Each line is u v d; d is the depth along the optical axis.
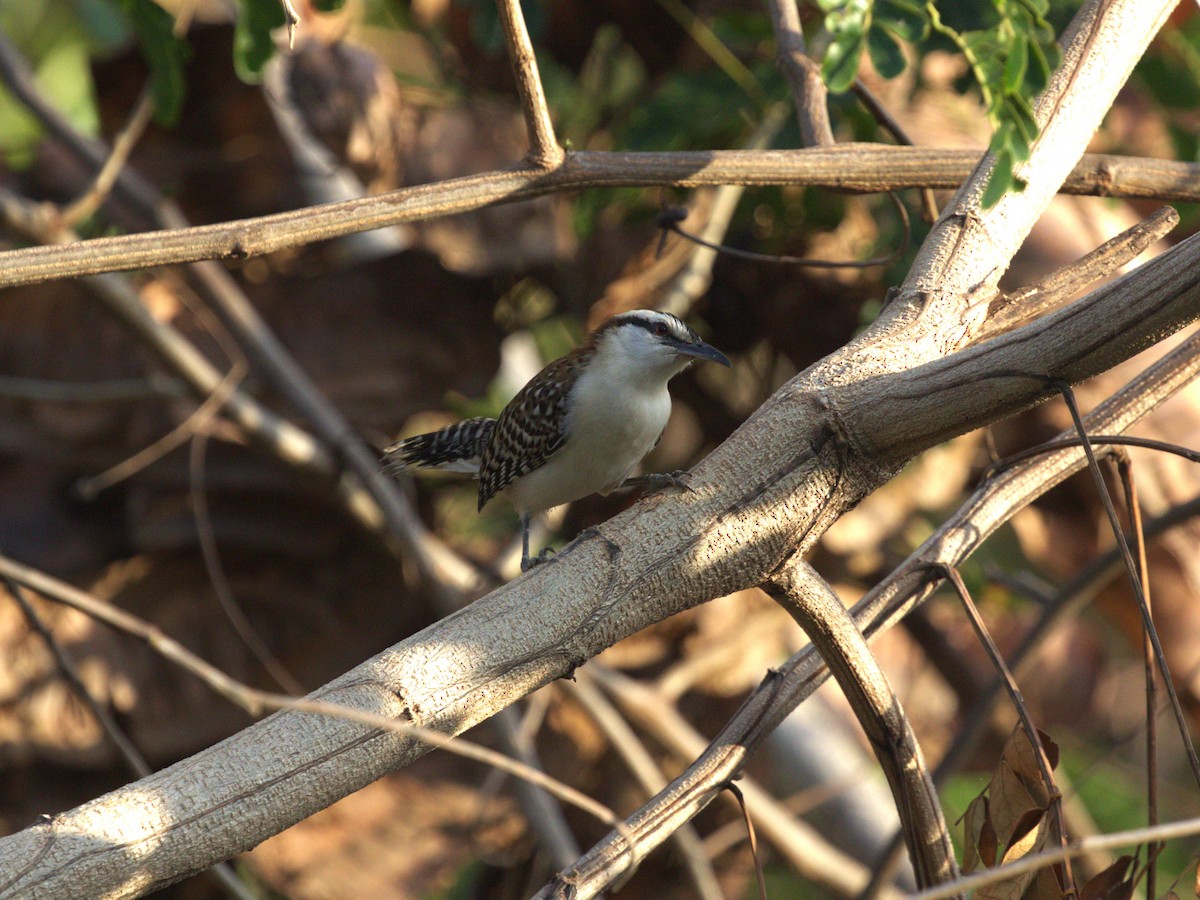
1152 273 4.08
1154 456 9.55
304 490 11.98
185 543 11.74
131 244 4.96
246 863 11.59
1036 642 8.53
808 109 6.83
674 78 10.77
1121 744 8.01
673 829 4.78
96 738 11.26
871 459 4.64
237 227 5.05
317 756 4.02
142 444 11.77
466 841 12.28
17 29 13.19
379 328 12.32
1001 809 4.70
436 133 11.55
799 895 13.62
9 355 11.95
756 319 11.83
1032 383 4.27
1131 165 6.31
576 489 8.95
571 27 12.26
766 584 4.68
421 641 4.29
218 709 11.76
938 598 13.31
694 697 13.22
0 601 11.33
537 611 4.38
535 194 5.62
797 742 13.64
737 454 4.64
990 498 5.55
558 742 12.58
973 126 10.62
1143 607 4.33
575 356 8.80
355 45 10.69
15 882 3.63
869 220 11.55
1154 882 4.65
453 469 10.11
